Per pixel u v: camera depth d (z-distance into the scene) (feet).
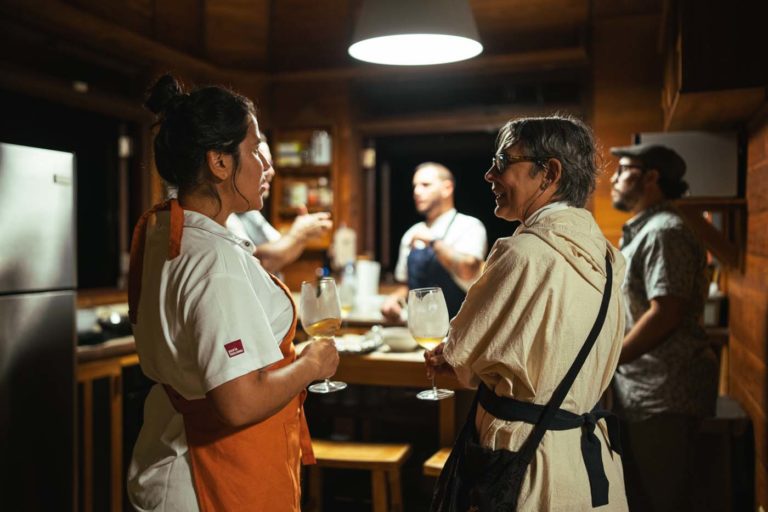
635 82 15.61
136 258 4.70
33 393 7.43
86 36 13.87
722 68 7.34
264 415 4.24
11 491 7.14
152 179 15.70
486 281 4.63
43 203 7.59
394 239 18.12
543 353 4.45
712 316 11.78
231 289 4.22
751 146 9.50
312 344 4.81
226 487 4.40
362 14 8.13
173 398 4.53
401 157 18.04
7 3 12.10
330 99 17.61
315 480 8.58
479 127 16.79
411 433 10.47
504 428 4.58
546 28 16.10
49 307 7.64
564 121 4.90
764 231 8.28
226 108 4.32
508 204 4.98
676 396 7.97
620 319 4.89
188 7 16.58
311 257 17.81
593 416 4.74
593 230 4.74
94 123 15.03
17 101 13.17
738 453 9.25
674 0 8.58
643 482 8.18
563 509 4.47
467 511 4.70
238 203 4.58
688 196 10.43
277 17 17.62
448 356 4.71
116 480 9.80
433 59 8.92
